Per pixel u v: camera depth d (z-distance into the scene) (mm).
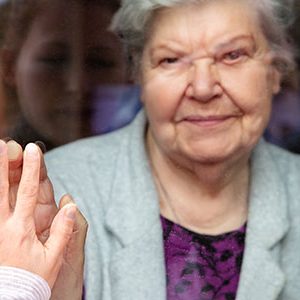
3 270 1318
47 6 2258
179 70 1903
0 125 2207
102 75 2299
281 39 2012
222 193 2051
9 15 2297
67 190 2021
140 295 1921
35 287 1330
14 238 1343
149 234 1981
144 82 2002
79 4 2250
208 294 1942
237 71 1896
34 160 1370
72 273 1614
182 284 1944
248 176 2127
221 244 2006
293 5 2002
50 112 2258
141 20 1929
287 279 2002
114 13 2107
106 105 2324
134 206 2021
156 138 2016
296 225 2074
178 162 2018
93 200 2041
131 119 2336
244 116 1935
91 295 1892
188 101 1906
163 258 1970
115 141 2195
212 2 1867
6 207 1356
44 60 2285
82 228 1627
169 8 1884
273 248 2021
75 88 2289
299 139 2379
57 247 1393
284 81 2201
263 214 2043
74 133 2305
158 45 1923
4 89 2238
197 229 2039
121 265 1942
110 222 1993
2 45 2275
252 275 1957
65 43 2277
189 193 2053
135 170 2080
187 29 1880
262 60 1938
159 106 1938
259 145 2172
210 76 1868
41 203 1521
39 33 2285
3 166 1359
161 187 2078
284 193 2109
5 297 1289
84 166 2107
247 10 1892
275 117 2344
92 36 2246
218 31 1876
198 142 1937
